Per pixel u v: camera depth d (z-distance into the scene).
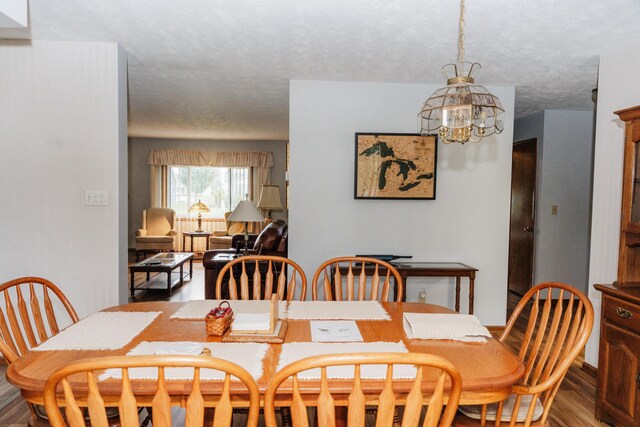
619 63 2.76
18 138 2.85
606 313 2.27
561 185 4.91
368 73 3.43
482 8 2.22
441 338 1.63
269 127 6.67
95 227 2.90
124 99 2.99
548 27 2.46
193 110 5.20
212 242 7.52
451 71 3.34
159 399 1.02
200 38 2.72
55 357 1.40
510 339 3.63
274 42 2.77
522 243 5.30
